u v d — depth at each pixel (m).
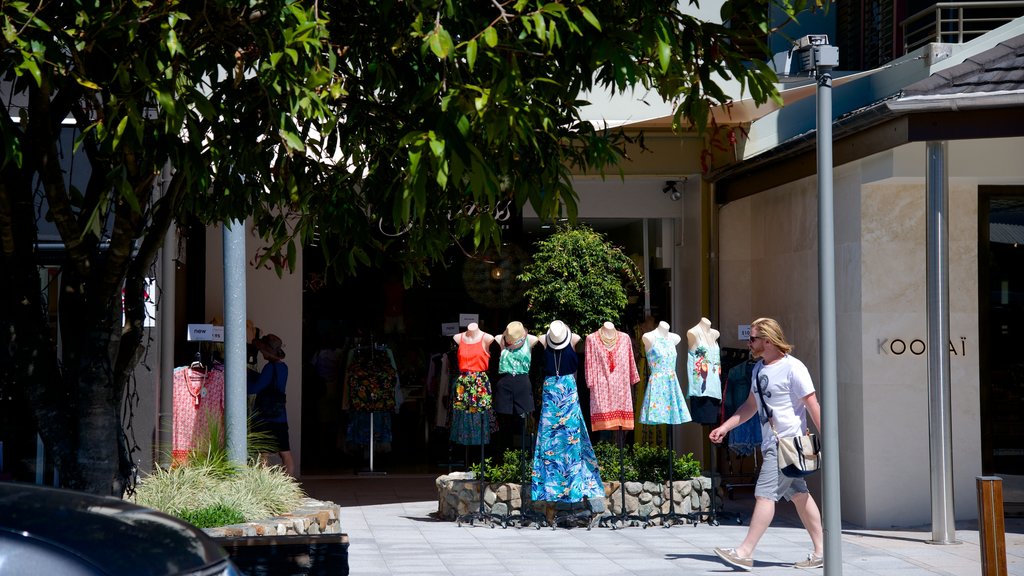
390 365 14.66
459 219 5.48
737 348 14.05
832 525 6.59
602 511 10.91
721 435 8.76
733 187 13.76
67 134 9.44
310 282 14.77
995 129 9.35
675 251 14.78
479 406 12.27
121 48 5.04
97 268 5.36
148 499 8.33
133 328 5.47
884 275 10.88
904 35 12.73
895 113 9.47
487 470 11.29
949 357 9.78
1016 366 11.19
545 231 15.04
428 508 12.16
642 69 5.29
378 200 5.77
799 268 12.63
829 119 6.69
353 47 5.68
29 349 5.20
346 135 5.70
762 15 5.27
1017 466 11.16
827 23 14.46
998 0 12.89
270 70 4.79
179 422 10.45
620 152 5.84
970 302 11.09
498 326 15.06
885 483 10.82
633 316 14.69
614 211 14.64
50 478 9.84
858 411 10.93
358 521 11.23
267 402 12.30
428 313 15.08
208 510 8.30
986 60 9.84
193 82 5.11
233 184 5.57
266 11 5.16
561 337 10.67
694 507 11.13
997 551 6.07
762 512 8.66
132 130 4.82
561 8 4.50
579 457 10.65
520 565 8.90
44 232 9.39
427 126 4.34
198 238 13.66
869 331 10.86
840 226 11.34
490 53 4.59
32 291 5.27
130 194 4.51
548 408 10.70
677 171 13.85
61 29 4.80
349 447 14.84
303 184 5.75
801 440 8.56
